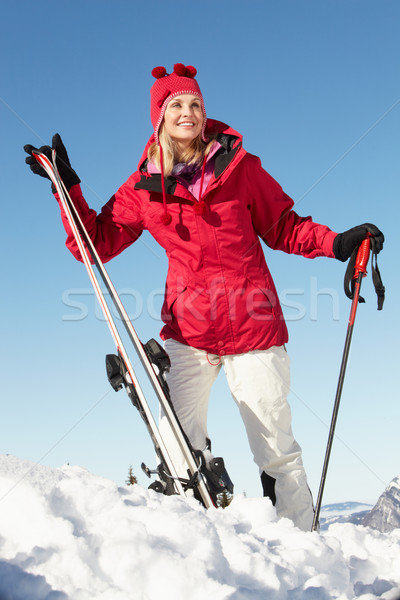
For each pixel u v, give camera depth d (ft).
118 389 10.75
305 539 7.01
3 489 6.13
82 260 11.87
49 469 6.89
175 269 11.02
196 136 11.14
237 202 10.81
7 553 5.65
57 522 5.87
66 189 11.46
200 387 10.98
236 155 10.71
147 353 10.58
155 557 5.78
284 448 10.66
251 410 10.65
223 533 6.52
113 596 5.24
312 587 6.18
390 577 6.99
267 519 7.61
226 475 10.18
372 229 10.82
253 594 5.75
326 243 11.16
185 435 10.18
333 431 9.84
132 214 11.53
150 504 6.90
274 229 11.59
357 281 10.74
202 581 5.68
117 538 5.93
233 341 10.68
